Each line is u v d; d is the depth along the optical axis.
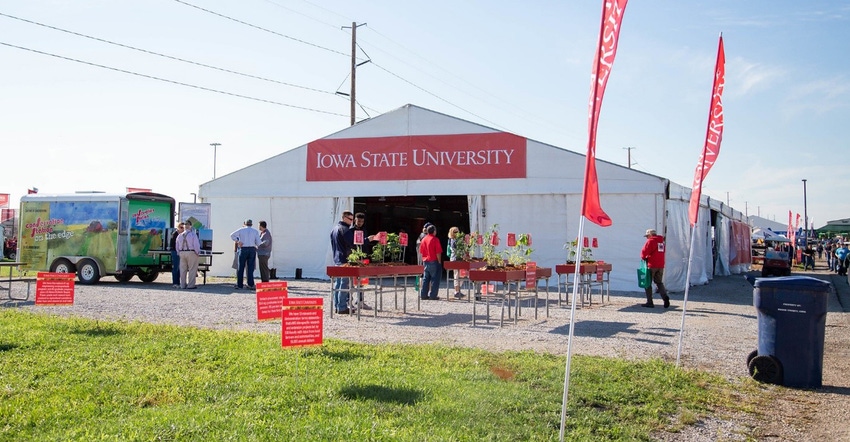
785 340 7.16
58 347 7.66
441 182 19.69
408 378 6.39
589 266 14.22
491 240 12.87
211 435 4.60
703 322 11.79
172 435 4.61
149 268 19.28
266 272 17.30
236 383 6.06
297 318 6.11
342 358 7.34
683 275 19.14
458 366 7.07
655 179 17.41
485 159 19.30
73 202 18.41
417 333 9.80
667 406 6.02
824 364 8.43
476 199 19.31
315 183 21.03
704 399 6.35
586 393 6.14
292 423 4.90
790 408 6.31
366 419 5.02
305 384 6.04
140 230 18.64
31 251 18.78
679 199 18.97
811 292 7.09
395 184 20.16
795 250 45.19
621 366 7.31
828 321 13.11
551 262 18.50
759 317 7.46
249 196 21.72
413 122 20.06
